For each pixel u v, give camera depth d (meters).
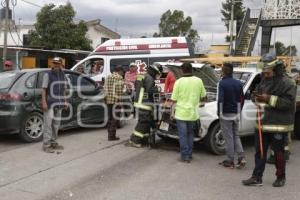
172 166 7.65
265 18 41.72
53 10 34.91
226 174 7.22
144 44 16.89
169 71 10.64
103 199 5.82
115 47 17.05
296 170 7.63
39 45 34.19
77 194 6.00
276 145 6.48
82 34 35.59
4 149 8.68
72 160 7.84
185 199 5.89
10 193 5.99
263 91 6.43
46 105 8.38
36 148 8.76
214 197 6.00
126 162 7.81
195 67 9.76
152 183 6.58
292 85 6.28
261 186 6.55
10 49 23.70
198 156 8.54
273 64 6.29
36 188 6.22
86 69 16.25
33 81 9.47
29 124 9.30
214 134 8.55
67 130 10.95
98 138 9.90
